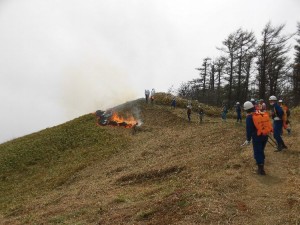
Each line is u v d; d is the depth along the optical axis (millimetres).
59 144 34906
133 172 17062
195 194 9305
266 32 57375
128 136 32812
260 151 10492
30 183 26156
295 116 25828
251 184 9812
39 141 37281
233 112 38312
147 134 32250
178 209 8680
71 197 15523
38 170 29469
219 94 75375
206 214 8047
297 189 9125
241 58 62688
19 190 24906
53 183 24000
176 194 9742
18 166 31469
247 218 7844
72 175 24484
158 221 8367
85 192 15766
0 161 33625
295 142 14070
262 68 58188
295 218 7539
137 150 26141
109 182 16656
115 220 9273
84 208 11844
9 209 17859
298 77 57500
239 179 10320
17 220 13461
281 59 58344
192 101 42562
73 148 33188
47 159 31766
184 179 12383
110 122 38594
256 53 60938
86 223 9883
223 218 7871
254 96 69875
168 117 37406
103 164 25000
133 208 9953
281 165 11305
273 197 8852
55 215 12156
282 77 60406
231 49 63000
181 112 38531
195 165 14094
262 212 8094
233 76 64188
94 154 29172
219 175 11086
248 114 10617
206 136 23000
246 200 8820
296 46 58594
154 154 22578
